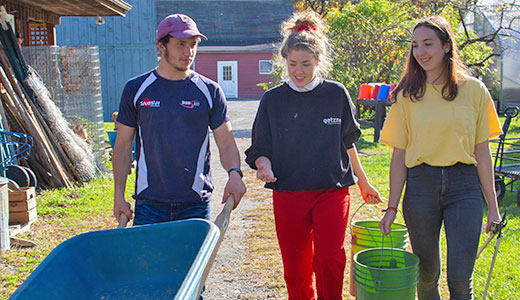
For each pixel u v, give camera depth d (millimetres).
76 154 8688
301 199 3305
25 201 6078
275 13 38469
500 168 7164
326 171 3264
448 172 2895
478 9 16094
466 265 2818
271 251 5207
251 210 6828
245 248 5324
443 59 2916
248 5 38531
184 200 3109
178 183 3098
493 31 20516
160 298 2639
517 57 21531
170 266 2729
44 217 6555
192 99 3113
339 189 3332
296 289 3492
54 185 8133
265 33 37438
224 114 3258
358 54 14688
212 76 34781
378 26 15188
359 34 14664
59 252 2580
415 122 2957
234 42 36594
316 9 36031
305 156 3268
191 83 3145
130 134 3207
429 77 2967
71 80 9836
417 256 2992
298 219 3338
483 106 2951
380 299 2752
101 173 9133
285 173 3332
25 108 8062
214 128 3250
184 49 3031
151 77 3123
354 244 3445
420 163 2961
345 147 3414
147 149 3119
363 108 15773
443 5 15164
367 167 9484
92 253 2721
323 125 3268
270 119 3328
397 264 3094
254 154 3416
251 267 4793
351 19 14781
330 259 3180
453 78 2898
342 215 3285
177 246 2723
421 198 2951
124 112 3170
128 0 21047
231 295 4203
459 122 2873
